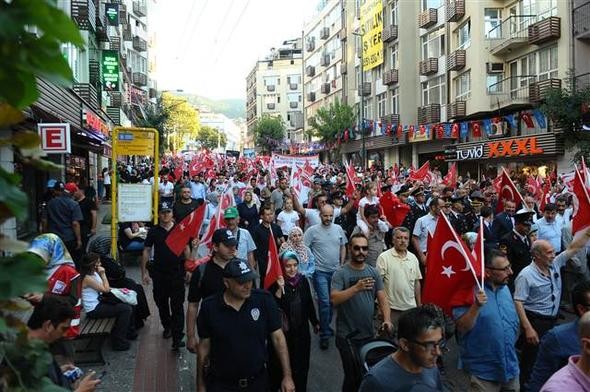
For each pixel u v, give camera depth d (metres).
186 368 7.00
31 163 1.35
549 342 3.98
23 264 1.22
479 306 4.57
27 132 1.35
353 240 5.64
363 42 52.66
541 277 5.72
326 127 53.44
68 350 4.73
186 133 97.81
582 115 20.30
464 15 35.22
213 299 4.33
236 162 41.56
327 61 67.56
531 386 4.08
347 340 5.20
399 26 44.97
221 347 4.23
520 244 7.94
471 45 33.88
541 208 11.88
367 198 11.21
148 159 60.41
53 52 1.17
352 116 52.91
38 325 3.58
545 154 27.86
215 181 21.69
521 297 5.71
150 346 7.85
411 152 44.88
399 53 45.12
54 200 10.04
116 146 11.57
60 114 16.00
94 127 24.17
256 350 4.27
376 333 6.35
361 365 4.17
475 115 34.47
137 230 13.02
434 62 40.53
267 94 112.94
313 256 7.88
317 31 73.56
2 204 1.23
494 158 32.50
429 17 40.81
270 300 4.46
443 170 40.44
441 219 5.07
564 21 27.16
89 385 3.44
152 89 85.44
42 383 1.45
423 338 3.14
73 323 5.89
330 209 8.15
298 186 15.34
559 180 16.59
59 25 1.15
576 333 3.91
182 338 7.71
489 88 33.00
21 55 1.14
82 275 7.52
